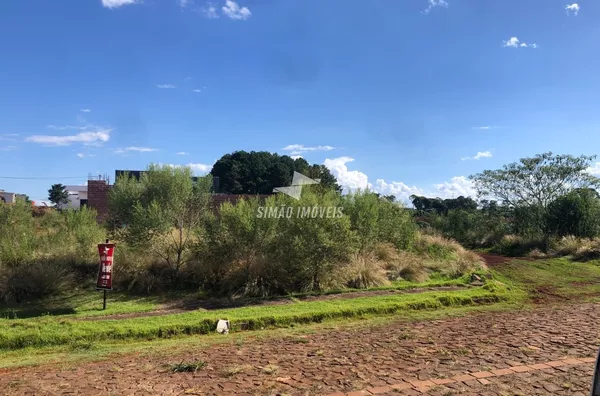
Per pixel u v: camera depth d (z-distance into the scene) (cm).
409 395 443
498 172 2803
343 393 450
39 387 482
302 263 1176
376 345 661
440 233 2580
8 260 1120
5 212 1446
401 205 1856
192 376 511
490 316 912
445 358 575
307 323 875
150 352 649
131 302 1049
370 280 1264
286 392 454
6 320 821
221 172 5600
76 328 752
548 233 2369
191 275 1216
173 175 1239
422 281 1358
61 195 7612
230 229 1188
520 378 491
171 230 1233
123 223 1272
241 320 835
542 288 1302
